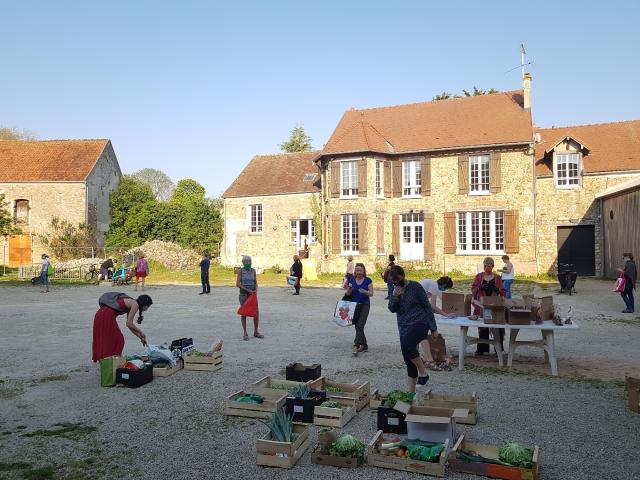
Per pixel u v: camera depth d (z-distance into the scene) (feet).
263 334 39.73
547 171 91.61
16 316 50.39
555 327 26.81
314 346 35.14
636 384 21.42
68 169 120.78
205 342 36.52
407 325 22.95
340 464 16.48
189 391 24.58
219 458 17.04
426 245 95.81
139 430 19.53
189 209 147.23
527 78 94.27
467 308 30.50
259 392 22.57
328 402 20.86
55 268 95.61
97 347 26.63
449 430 17.35
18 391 24.59
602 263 87.35
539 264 91.15
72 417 20.99
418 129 100.53
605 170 87.71
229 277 97.45
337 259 98.32
